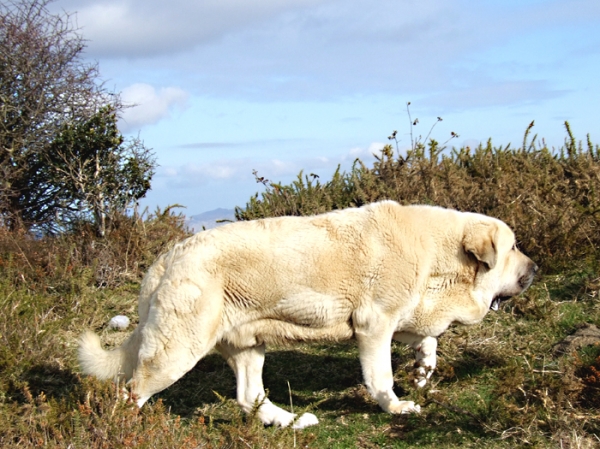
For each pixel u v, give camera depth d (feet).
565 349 11.72
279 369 12.64
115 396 10.06
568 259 14.25
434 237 11.21
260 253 10.64
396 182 15.96
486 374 11.69
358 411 11.24
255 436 9.87
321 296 10.78
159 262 10.75
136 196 18.13
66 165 17.63
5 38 20.70
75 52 21.38
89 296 14.79
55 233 19.49
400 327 11.36
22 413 10.85
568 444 9.80
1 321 12.41
